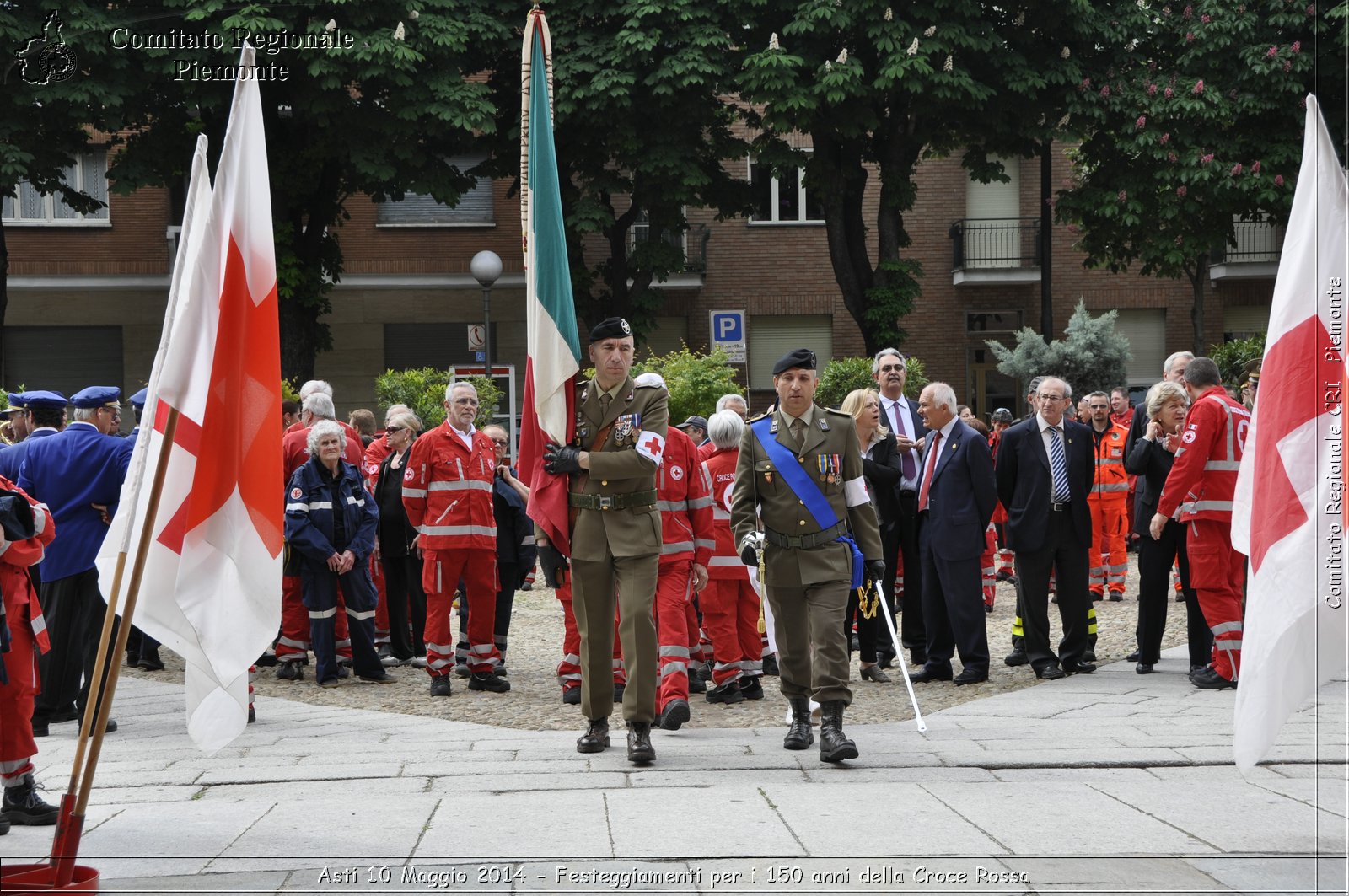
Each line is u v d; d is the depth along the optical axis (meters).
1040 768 6.24
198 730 4.99
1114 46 24.67
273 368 5.06
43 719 7.91
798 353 6.89
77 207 26.48
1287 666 5.05
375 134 23.64
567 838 4.88
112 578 5.11
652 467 6.77
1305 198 5.24
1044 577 9.62
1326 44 23.58
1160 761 6.27
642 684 6.54
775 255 31.80
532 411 6.96
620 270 28.02
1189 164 24.09
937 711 8.28
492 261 21.80
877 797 5.57
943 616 9.67
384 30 22.28
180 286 4.86
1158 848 4.70
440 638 9.41
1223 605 8.78
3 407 19.55
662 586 7.73
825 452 6.81
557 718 8.45
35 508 5.53
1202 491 8.72
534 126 6.97
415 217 30.98
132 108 22.81
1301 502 5.08
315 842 4.89
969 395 32.22
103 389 8.57
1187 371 8.84
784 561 6.75
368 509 10.13
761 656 9.22
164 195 30.39
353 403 30.91
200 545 5.00
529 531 10.37
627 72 23.36
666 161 24.16
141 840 4.98
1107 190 25.36
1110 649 11.07
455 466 9.43
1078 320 26.38
